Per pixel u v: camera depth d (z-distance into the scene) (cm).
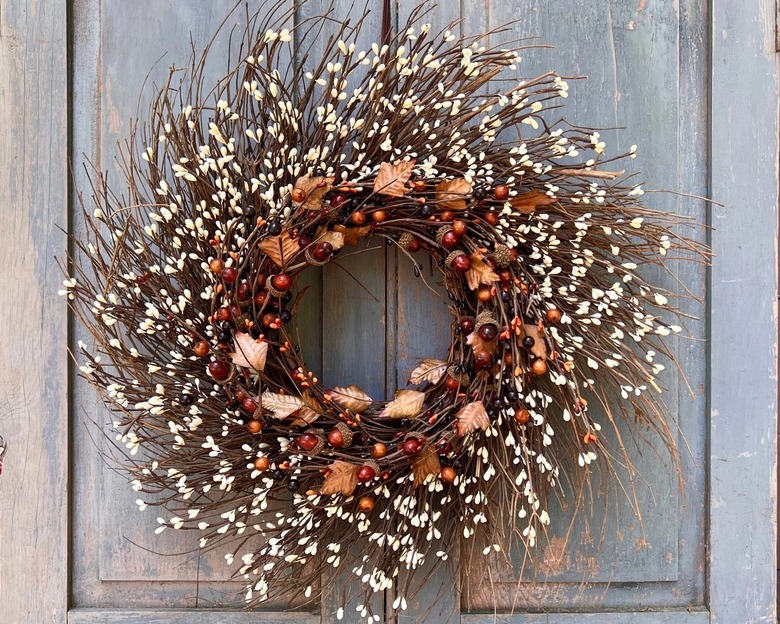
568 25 96
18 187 94
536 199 86
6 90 94
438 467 85
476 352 84
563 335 88
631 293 89
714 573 95
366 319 95
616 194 92
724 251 96
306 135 88
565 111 96
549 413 92
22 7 94
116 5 95
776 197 96
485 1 96
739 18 96
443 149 88
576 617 95
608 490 95
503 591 95
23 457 94
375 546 91
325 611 93
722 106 96
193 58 89
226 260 85
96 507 95
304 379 86
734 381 95
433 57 88
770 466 95
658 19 96
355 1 95
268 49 94
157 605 95
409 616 93
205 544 89
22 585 94
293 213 86
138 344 93
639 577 96
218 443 86
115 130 94
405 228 88
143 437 87
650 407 95
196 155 87
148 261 87
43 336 94
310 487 89
